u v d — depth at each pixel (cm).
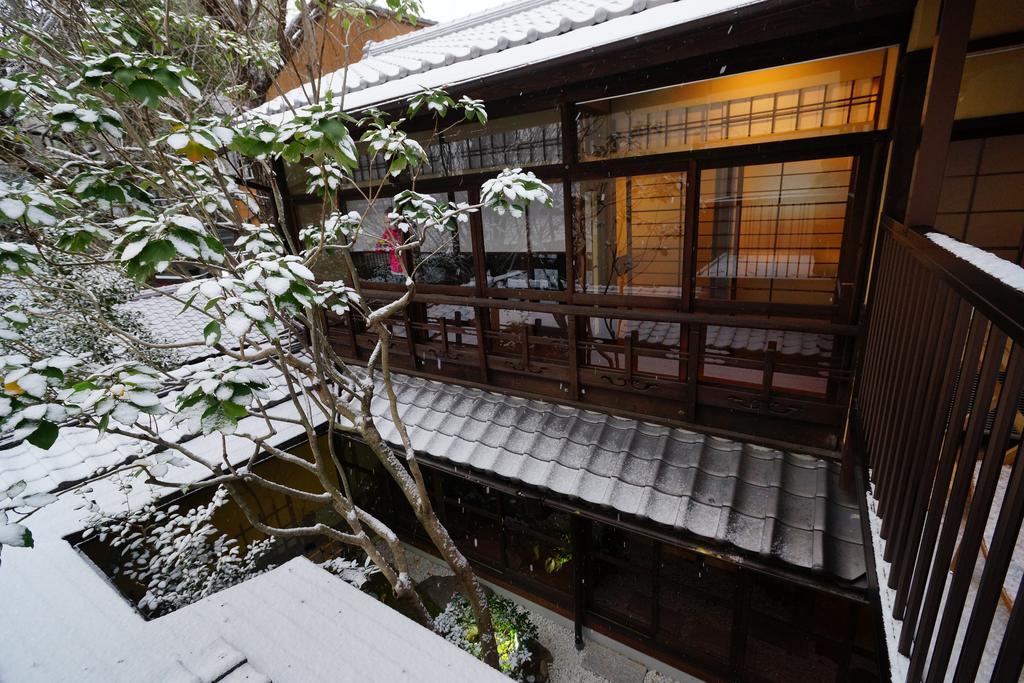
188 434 583
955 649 181
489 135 527
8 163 367
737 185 551
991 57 322
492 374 627
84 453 548
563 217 515
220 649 229
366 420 398
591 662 595
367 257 695
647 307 482
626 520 450
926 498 171
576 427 543
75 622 262
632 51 362
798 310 418
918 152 229
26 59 334
